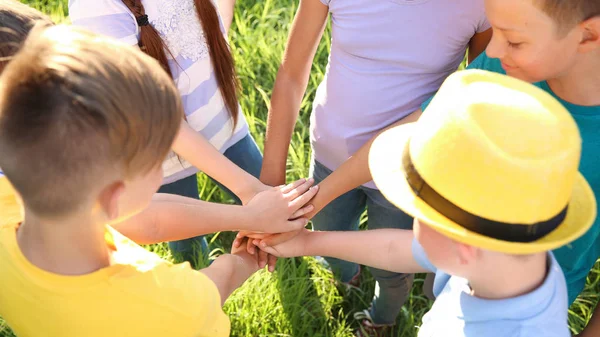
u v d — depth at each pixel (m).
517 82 1.13
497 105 1.04
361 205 2.45
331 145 2.16
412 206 1.13
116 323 1.19
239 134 2.41
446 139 1.07
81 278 1.15
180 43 2.05
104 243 1.23
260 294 2.56
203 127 2.22
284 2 3.89
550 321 1.15
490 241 1.05
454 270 1.20
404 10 1.82
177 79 2.10
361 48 1.94
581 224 1.12
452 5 1.80
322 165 2.29
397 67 1.93
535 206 1.03
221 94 2.23
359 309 2.74
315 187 2.01
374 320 2.62
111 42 1.09
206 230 1.81
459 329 1.23
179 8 2.01
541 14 1.31
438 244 1.18
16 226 1.25
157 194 1.78
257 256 2.03
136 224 1.66
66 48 1.04
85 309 1.17
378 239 1.70
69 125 1.00
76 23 1.93
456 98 1.08
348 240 1.78
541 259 1.16
